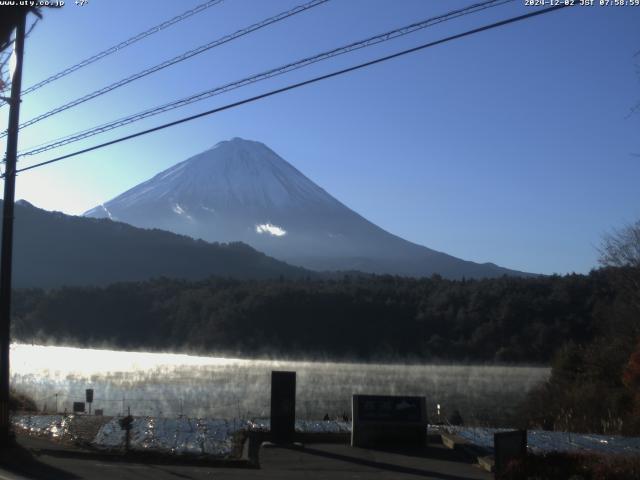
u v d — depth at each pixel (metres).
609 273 54.84
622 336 40.81
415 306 101.50
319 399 55.66
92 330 119.75
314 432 18.34
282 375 17.67
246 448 16.52
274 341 103.12
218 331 107.31
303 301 106.25
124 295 124.81
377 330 100.19
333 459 15.71
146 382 67.94
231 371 80.94
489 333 88.69
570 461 12.82
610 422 28.70
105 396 55.38
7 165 17.72
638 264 47.19
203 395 58.06
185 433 17.98
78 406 30.22
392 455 16.33
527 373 75.69
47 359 91.25
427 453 16.62
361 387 64.88
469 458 16.03
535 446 16.97
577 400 32.75
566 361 37.88
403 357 95.25
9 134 17.75
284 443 17.28
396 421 17.45
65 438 17.48
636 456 13.84
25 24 17.83
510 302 88.62
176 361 93.88
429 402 53.19
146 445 16.66
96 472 13.66
